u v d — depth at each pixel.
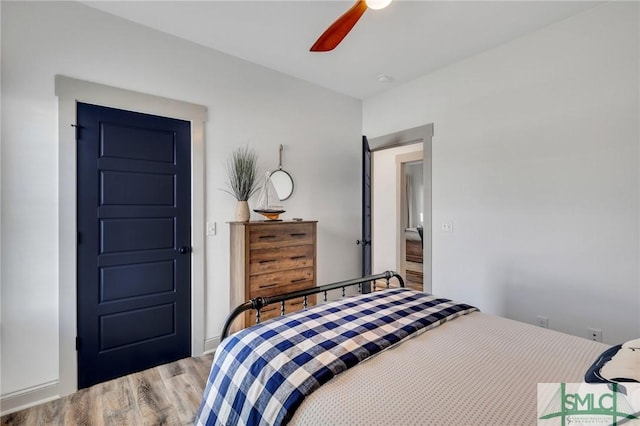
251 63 2.99
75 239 2.10
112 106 2.24
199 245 2.63
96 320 2.19
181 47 2.57
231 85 2.85
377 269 4.89
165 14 2.26
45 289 2.00
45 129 2.00
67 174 2.06
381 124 3.75
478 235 2.83
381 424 0.85
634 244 2.04
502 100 2.67
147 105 2.38
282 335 1.33
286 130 3.25
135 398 2.02
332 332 1.36
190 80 2.62
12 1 1.91
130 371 2.32
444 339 1.38
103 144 2.22
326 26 2.41
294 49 2.76
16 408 1.90
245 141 2.94
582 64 2.24
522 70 2.55
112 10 2.21
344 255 3.81
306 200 3.43
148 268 2.41
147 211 2.40
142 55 2.38
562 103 2.34
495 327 1.53
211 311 2.70
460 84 2.97
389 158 4.71
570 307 2.30
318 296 3.55
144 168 2.39
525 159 2.53
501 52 2.67
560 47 2.34
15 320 1.91
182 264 2.56
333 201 3.69
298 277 2.86
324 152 3.59
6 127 1.88
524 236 2.54
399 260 4.59
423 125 3.28
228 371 1.22
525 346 1.32
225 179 2.79
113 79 2.26
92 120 2.17
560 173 2.35
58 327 2.04
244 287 2.53
